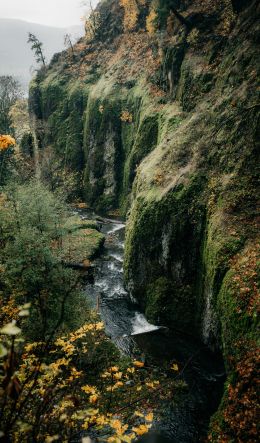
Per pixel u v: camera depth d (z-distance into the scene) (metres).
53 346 12.67
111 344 16.05
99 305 21.59
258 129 16.62
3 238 16.83
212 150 19.11
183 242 18.42
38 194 19.06
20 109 74.94
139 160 33.59
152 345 17.27
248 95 18.36
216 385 14.25
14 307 12.52
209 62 24.78
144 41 42.41
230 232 14.98
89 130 45.34
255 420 8.89
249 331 10.99
